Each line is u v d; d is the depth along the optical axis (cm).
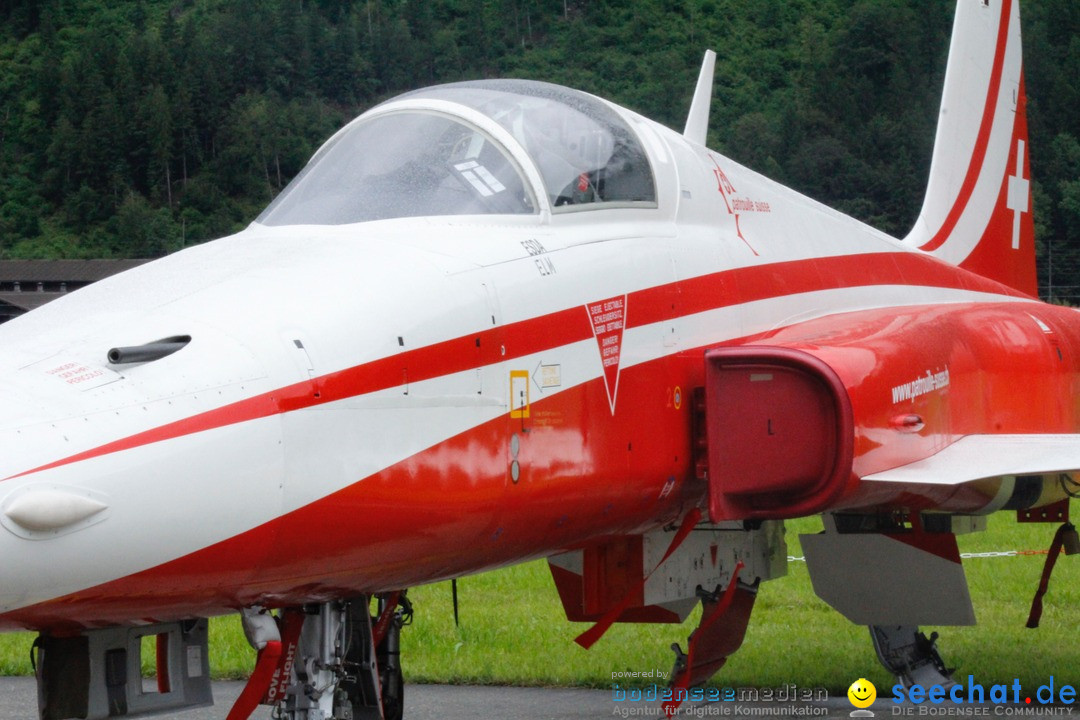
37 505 610
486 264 898
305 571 745
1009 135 1888
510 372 875
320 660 861
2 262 17988
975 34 1822
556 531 942
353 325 783
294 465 721
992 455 1120
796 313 1230
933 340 1198
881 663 1453
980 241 1798
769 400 1016
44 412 651
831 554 1309
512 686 1525
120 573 650
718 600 1255
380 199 962
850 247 1390
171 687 817
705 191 1185
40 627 680
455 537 831
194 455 675
